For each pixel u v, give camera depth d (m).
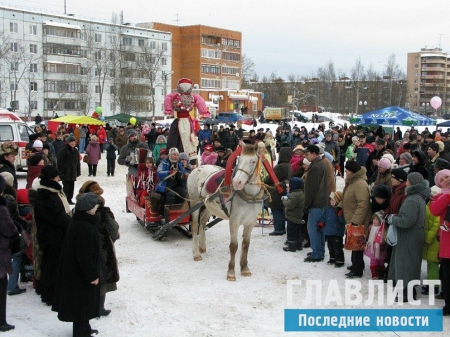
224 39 90.75
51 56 63.84
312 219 8.89
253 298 7.25
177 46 87.25
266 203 11.13
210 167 9.25
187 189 9.57
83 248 5.47
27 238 7.14
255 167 7.77
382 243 7.66
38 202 6.53
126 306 6.90
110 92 69.69
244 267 8.26
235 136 23.41
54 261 6.62
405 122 22.41
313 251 9.02
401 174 7.52
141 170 10.89
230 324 6.36
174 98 12.47
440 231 6.62
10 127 18.45
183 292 7.47
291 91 103.69
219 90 81.81
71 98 65.38
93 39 68.25
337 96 97.31
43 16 63.47
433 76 119.81
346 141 20.06
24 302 7.05
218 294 7.39
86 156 19.81
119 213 13.09
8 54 56.69
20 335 5.99
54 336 5.98
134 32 73.88
